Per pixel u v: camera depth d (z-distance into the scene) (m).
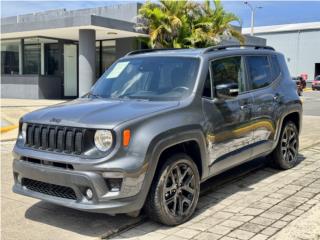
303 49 55.75
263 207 5.46
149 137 4.54
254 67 6.59
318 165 7.71
